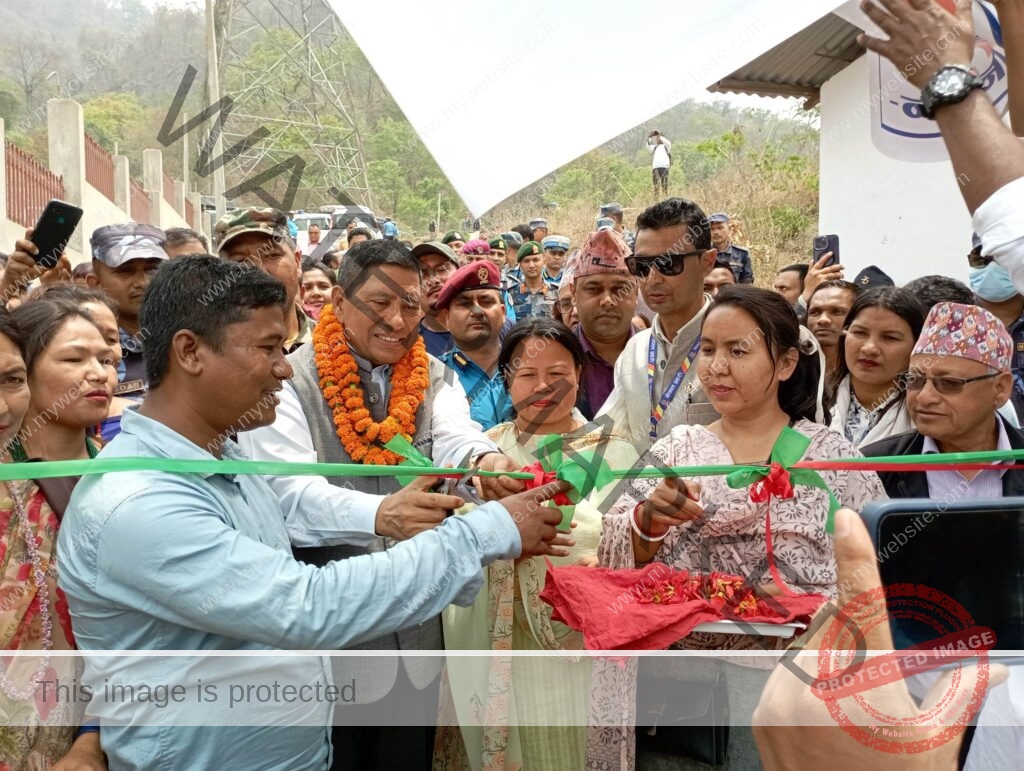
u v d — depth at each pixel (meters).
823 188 6.50
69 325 2.19
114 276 3.25
